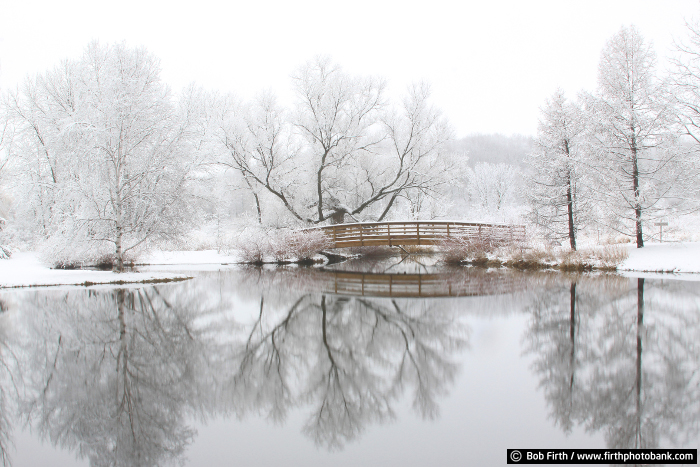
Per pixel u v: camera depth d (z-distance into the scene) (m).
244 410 4.18
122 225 16.06
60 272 16.47
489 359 5.66
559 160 19.58
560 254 18.86
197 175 16.98
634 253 17.80
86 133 14.70
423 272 18.48
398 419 3.90
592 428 3.64
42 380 5.05
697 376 4.87
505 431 3.62
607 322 7.74
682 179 16.86
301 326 7.82
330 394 4.55
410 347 6.32
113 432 3.73
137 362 5.71
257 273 18.47
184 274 17.95
